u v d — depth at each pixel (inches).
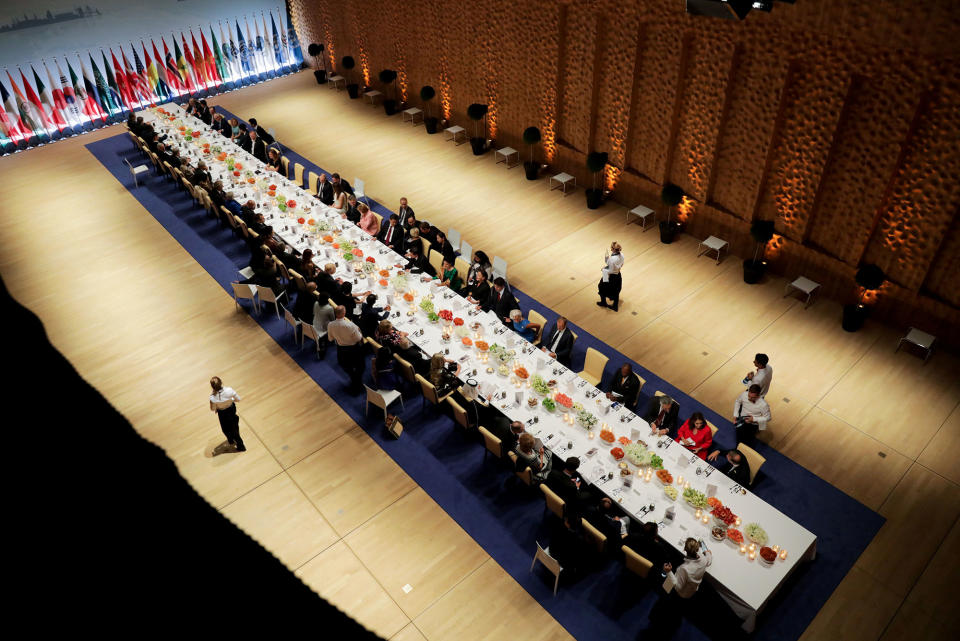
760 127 447.8
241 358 445.4
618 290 455.5
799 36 403.5
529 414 345.4
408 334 400.8
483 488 353.1
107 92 792.9
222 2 861.2
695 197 516.7
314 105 804.6
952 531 322.0
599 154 549.3
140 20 822.5
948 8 336.8
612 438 326.6
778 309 459.5
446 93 699.4
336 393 415.5
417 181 630.5
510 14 580.1
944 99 358.9
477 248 534.3
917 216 395.9
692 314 459.8
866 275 412.8
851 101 397.4
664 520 293.6
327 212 527.2
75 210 621.0
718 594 276.7
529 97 608.7
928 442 364.8
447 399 372.8
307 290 427.5
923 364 410.3
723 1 349.1
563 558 306.5
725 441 369.7
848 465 354.9
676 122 500.4
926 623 286.4
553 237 544.7
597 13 509.7
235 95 842.8
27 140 749.3
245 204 534.3
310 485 358.6
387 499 349.7
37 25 767.1
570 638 286.8
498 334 398.3
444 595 305.0
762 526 291.4
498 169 645.9
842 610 292.2
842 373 408.2
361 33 767.1
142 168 644.7
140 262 544.1
